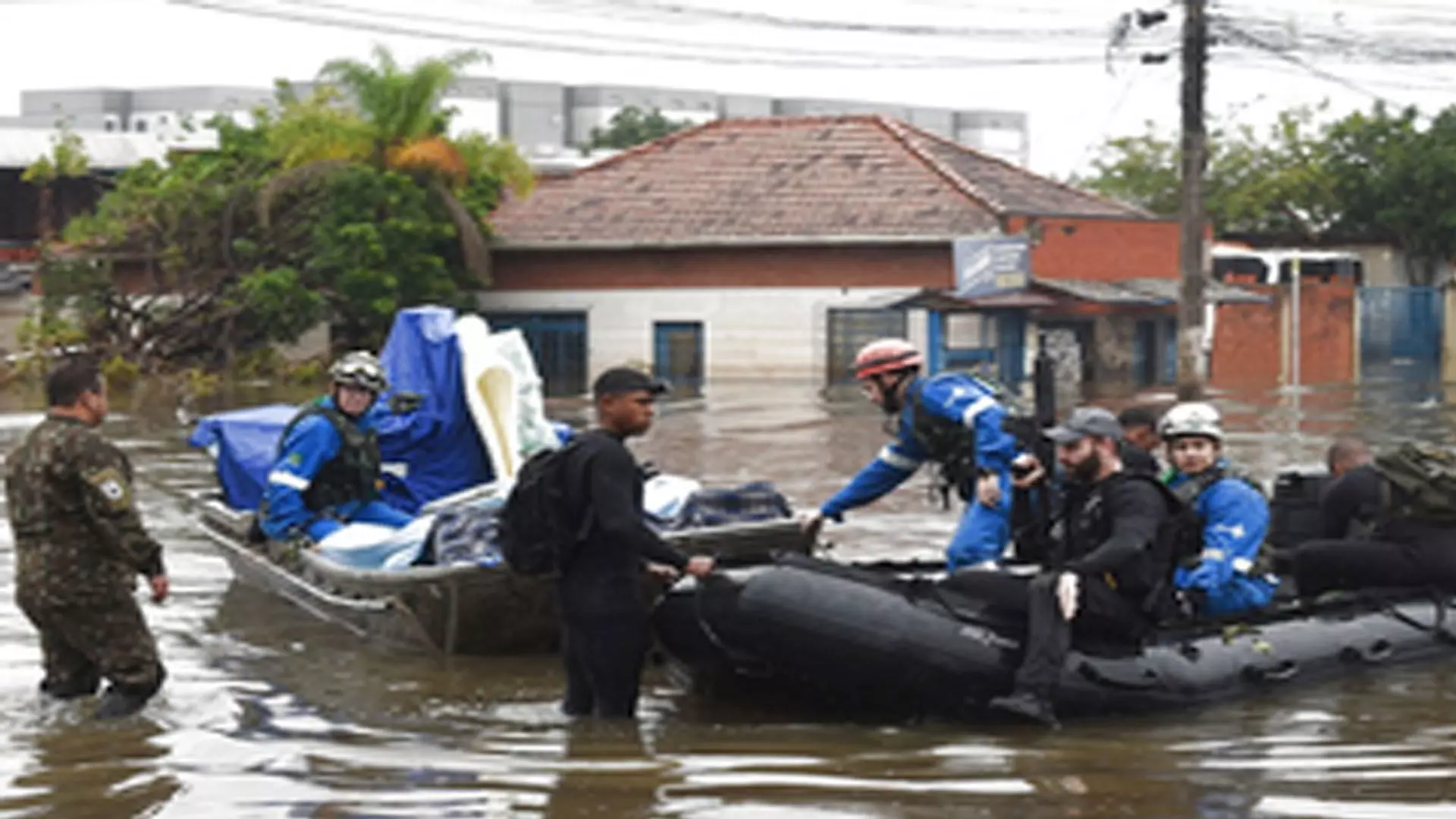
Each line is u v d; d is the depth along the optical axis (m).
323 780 7.02
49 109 130.50
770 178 41.06
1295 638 8.72
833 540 14.34
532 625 9.77
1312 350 42.09
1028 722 7.92
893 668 7.88
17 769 7.25
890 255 38.38
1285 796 6.65
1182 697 8.12
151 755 7.48
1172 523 8.03
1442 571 9.36
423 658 9.84
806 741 7.68
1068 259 38.72
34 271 46.25
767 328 39.06
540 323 40.88
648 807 6.55
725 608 8.11
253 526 10.91
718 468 19.97
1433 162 50.06
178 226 40.94
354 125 39.84
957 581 8.19
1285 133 53.59
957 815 6.40
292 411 13.58
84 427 8.21
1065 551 8.09
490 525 9.79
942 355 37.44
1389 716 8.02
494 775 7.07
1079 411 8.08
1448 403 31.67
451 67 40.22
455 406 11.91
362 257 38.66
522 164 40.84
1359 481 9.69
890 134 41.94
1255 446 22.67
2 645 10.01
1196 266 29.17
